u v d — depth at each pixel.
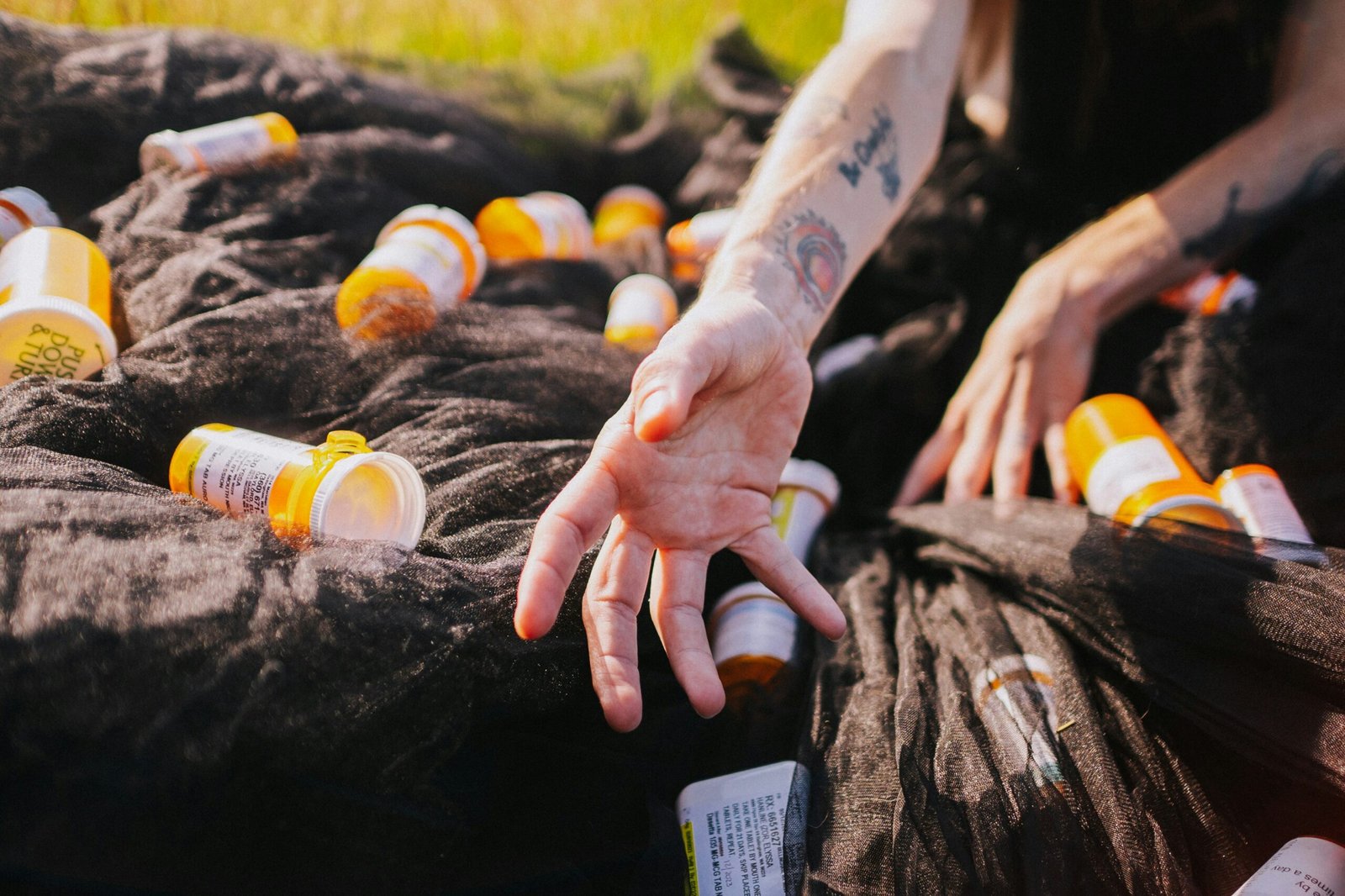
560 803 0.46
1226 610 0.47
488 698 0.44
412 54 0.95
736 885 0.46
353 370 0.54
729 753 0.49
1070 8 0.71
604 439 0.43
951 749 0.45
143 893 0.41
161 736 0.39
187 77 0.67
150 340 0.52
